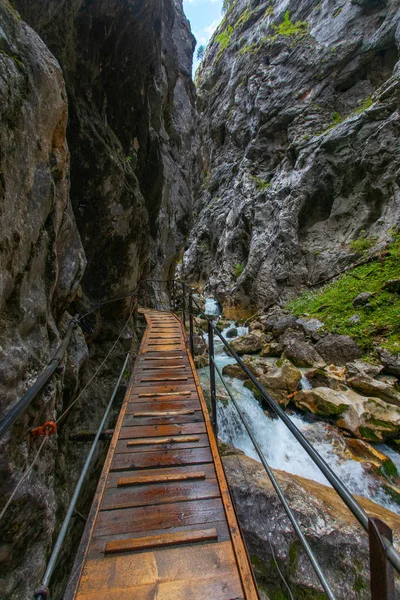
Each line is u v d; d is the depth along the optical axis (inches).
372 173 496.4
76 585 59.6
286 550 114.2
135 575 62.4
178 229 641.0
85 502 150.9
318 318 398.6
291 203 595.5
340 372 290.2
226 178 998.4
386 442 213.0
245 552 66.9
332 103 669.9
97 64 193.0
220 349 449.4
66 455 132.6
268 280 616.7
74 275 122.3
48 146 89.4
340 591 103.5
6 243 68.2
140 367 191.3
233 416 249.3
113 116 230.1
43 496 79.0
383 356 283.1
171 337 267.3
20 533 70.7
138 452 106.1
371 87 622.8
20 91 73.1
